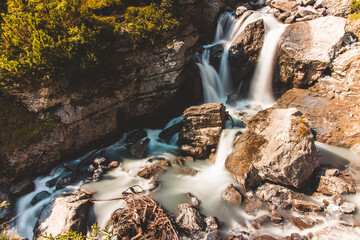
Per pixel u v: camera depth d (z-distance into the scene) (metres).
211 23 16.83
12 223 6.74
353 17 13.63
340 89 10.59
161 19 10.59
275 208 6.85
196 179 8.33
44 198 7.47
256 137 8.36
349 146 9.08
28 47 7.69
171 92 11.50
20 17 7.77
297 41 12.48
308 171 7.25
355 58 10.65
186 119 9.84
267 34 14.01
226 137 9.47
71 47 7.95
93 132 9.48
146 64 10.41
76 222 6.27
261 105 13.34
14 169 7.64
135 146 9.91
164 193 7.67
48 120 8.19
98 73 9.27
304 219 6.46
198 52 14.83
